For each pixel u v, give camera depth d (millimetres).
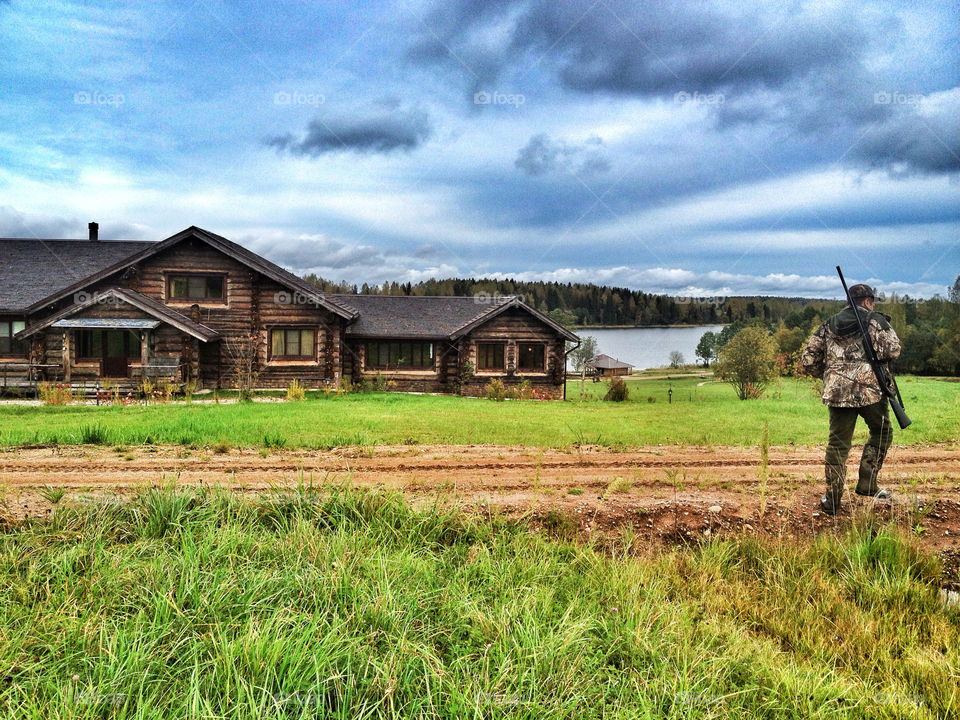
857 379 5148
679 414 12641
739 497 5656
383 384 23188
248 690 2576
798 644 3477
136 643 2922
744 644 3365
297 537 4293
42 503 4953
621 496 5602
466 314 26531
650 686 2857
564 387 24922
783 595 4012
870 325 5184
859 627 3623
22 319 21625
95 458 6984
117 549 4047
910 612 3889
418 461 7070
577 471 6605
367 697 2713
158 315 19938
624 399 18625
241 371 22125
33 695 2572
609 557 4512
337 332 22656
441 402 16734
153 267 21422
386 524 4691
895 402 5258
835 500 5215
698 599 3930
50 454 7223
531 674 2816
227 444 7797
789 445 8570
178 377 19484
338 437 8531
